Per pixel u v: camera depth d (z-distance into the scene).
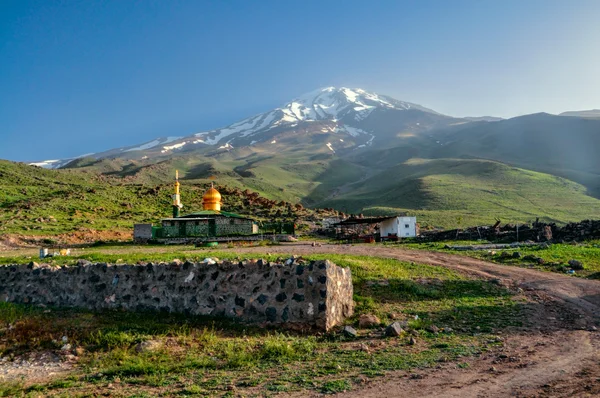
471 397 7.37
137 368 9.22
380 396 7.50
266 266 13.32
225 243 44.50
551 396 7.33
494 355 9.88
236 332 12.16
